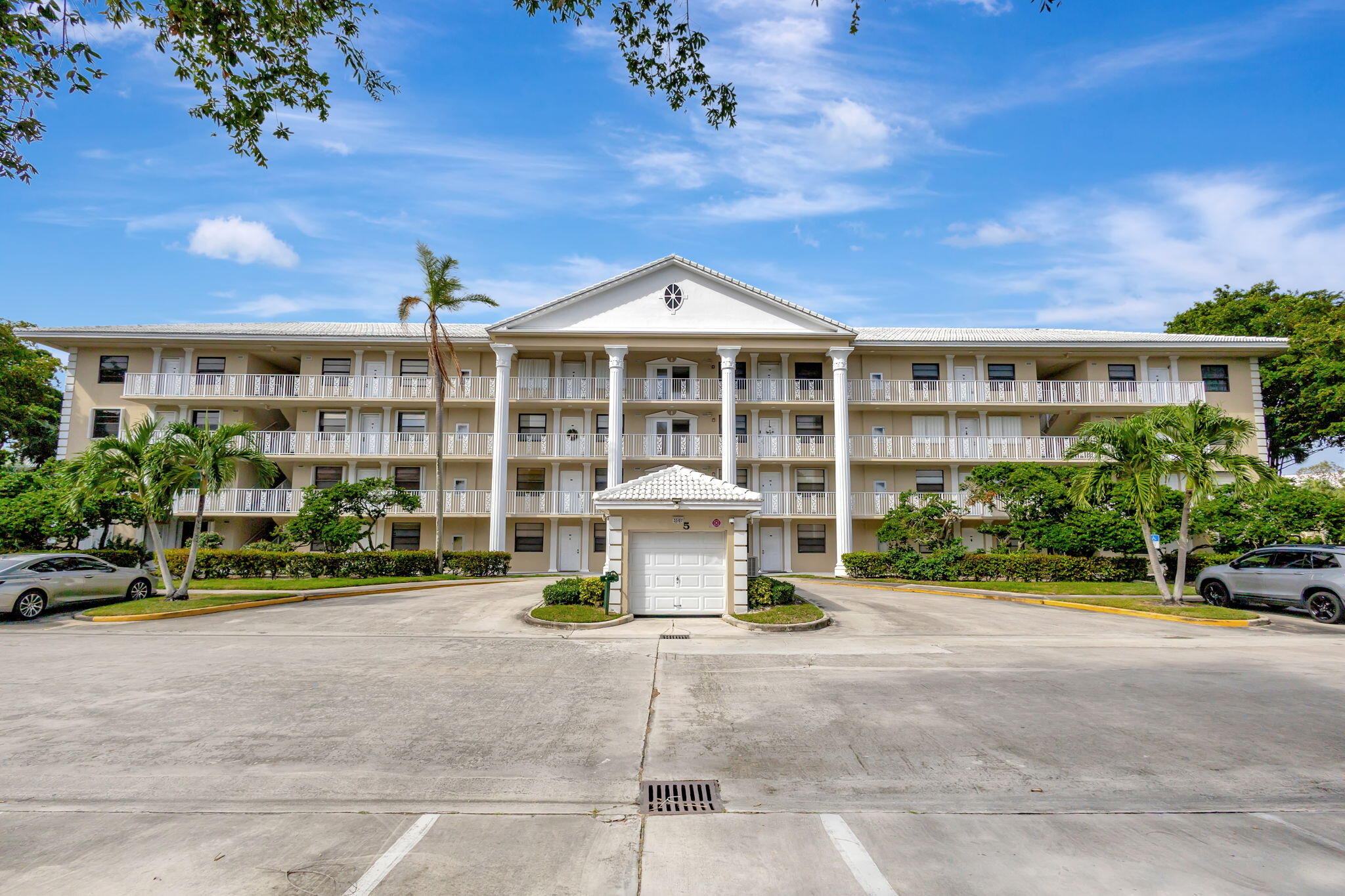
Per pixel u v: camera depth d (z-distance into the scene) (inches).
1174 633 593.6
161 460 710.5
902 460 1221.7
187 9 286.2
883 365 1293.1
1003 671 429.1
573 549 1232.8
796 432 1290.6
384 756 278.8
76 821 220.4
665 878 183.9
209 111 323.6
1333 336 1259.2
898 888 178.2
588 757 277.4
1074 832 212.5
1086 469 843.4
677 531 656.4
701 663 453.1
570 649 506.0
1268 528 919.7
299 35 313.0
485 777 257.9
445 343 1237.1
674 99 334.6
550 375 1283.2
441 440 1043.9
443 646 516.7
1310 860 195.3
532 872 187.0
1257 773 262.1
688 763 271.0
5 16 262.1
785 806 232.4
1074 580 943.0
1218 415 730.8
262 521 1227.9
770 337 1177.4
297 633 578.2
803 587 920.9
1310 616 661.9
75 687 384.2
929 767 266.5
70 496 747.4
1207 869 189.5
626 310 1186.6
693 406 1244.5
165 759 274.4
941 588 897.5
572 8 304.0
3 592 625.9
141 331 1197.7
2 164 285.7
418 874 185.8
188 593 767.1
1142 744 291.3
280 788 248.2
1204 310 1561.3
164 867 189.5
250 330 1257.4
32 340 1206.3
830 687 388.5
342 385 1234.0
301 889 177.9
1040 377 1413.6
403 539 1235.2
